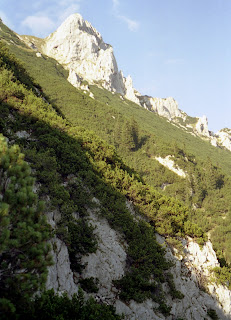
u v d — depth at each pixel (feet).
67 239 78.23
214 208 310.24
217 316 114.73
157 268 102.17
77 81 629.10
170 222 128.26
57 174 96.37
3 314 31.71
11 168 40.78
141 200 128.98
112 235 99.60
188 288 115.03
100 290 82.79
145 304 88.74
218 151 573.33
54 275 67.51
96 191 110.32
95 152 140.56
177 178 324.19
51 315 41.22
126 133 354.74
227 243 261.24
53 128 130.82
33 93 161.79
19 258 37.42
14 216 38.86
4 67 157.69
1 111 112.16
